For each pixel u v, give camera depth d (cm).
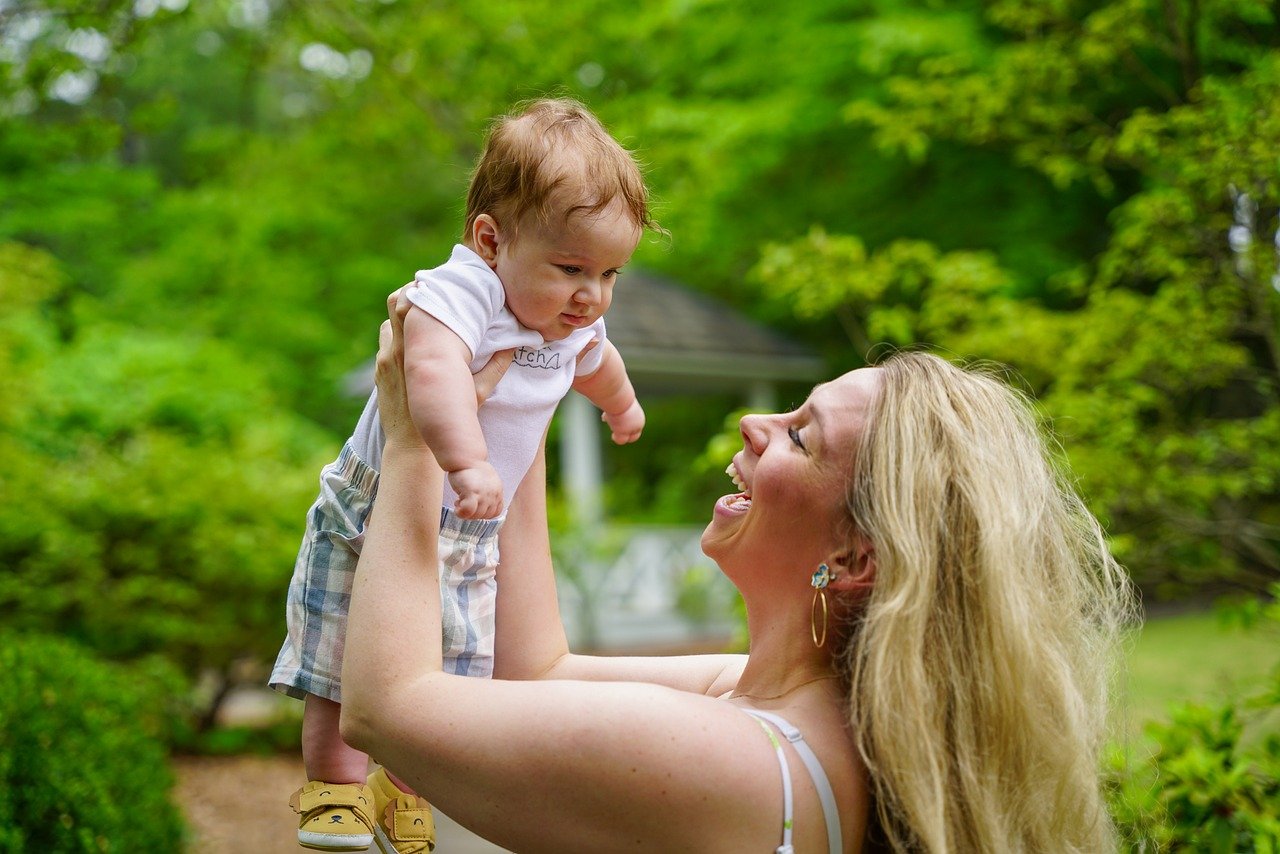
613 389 202
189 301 1606
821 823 149
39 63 602
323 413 1753
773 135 1206
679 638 1298
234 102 2125
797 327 1539
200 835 624
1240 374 498
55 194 1133
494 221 173
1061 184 546
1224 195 443
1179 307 473
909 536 153
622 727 143
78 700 459
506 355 173
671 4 1012
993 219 1211
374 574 159
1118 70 755
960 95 564
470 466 156
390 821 179
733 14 1170
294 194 1444
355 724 156
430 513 162
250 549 820
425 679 154
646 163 193
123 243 1509
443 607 170
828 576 162
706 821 143
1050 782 151
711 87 1214
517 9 784
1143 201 474
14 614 785
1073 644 163
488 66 782
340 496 176
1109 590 173
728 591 1263
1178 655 739
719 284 1627
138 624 795
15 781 388
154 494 829
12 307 1027
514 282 173
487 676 178
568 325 178
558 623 194
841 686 162
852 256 575
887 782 148
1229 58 504
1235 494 477
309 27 756
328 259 1652
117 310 1548
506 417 177
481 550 176
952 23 1038
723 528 173
